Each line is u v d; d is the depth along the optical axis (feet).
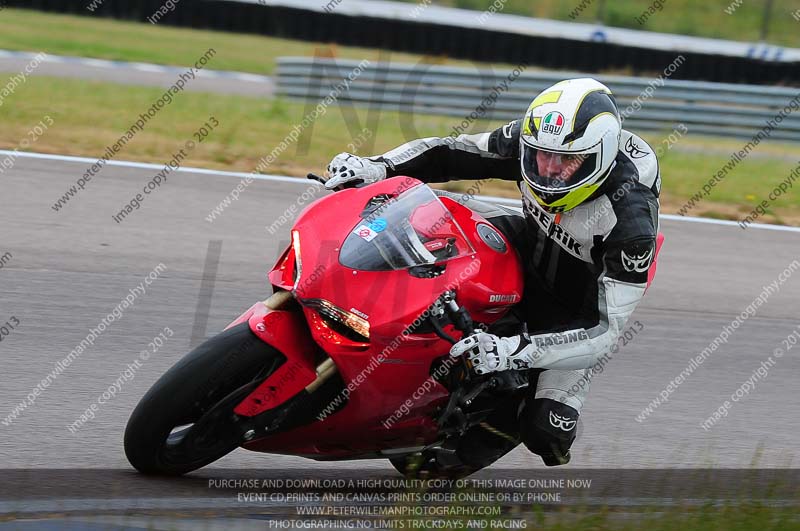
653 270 50.01
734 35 298.56
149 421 44.68
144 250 89.97
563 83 48.03
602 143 45.85
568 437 50.49
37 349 65.46
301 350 44.88
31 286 77.30
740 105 176.86
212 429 46.32
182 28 247.09
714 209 134.82
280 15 244.83
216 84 196.34
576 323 48.11
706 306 94.63
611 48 227.20
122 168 118.11
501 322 50.01
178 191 111.34
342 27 240.94
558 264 51.47
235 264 89.71
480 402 51.39
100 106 153.89
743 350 84.48
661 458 60.70
